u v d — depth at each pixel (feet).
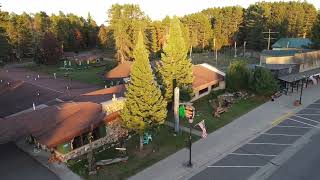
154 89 96.48
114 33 323.37
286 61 190.29
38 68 289.12
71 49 399.65
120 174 86.17
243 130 116.57
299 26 366.63
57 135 92.38
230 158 95.35
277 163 92.02
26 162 93.86
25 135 96.48
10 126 100.42
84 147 98.37
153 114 97.25
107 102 108.37
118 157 93.35
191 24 374.43
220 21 382.01
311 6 385.09
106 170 88.17
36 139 92.99
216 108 136.77
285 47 278.26
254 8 374.63
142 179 83.82
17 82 164.25
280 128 118.32
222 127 119.44
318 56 200.03
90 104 107.86
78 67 286.87
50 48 303.07
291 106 144.36
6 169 89.97
